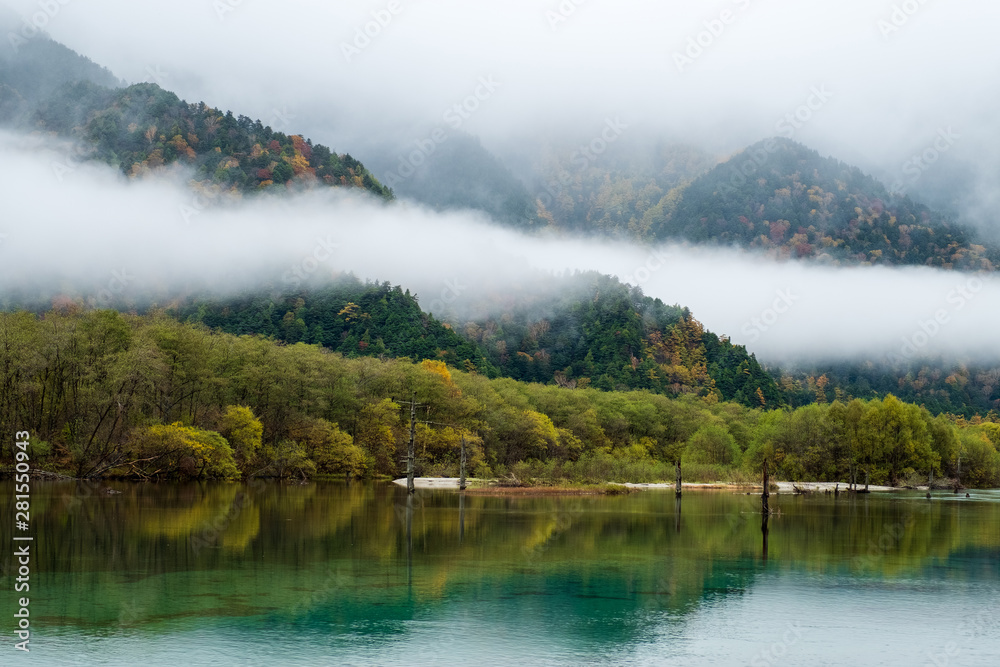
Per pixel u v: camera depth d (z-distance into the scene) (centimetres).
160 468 11638
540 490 12369
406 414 16462
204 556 5209
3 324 11219
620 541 6362
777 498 12219
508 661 3203
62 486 10094
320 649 3300
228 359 14425
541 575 4850
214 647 3300
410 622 3719
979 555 5962
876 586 4697
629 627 3712
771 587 4625
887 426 17050
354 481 14450
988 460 19038
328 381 15350
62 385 11550
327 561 5138
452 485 13075
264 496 9962
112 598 4059
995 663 3278
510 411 17875
